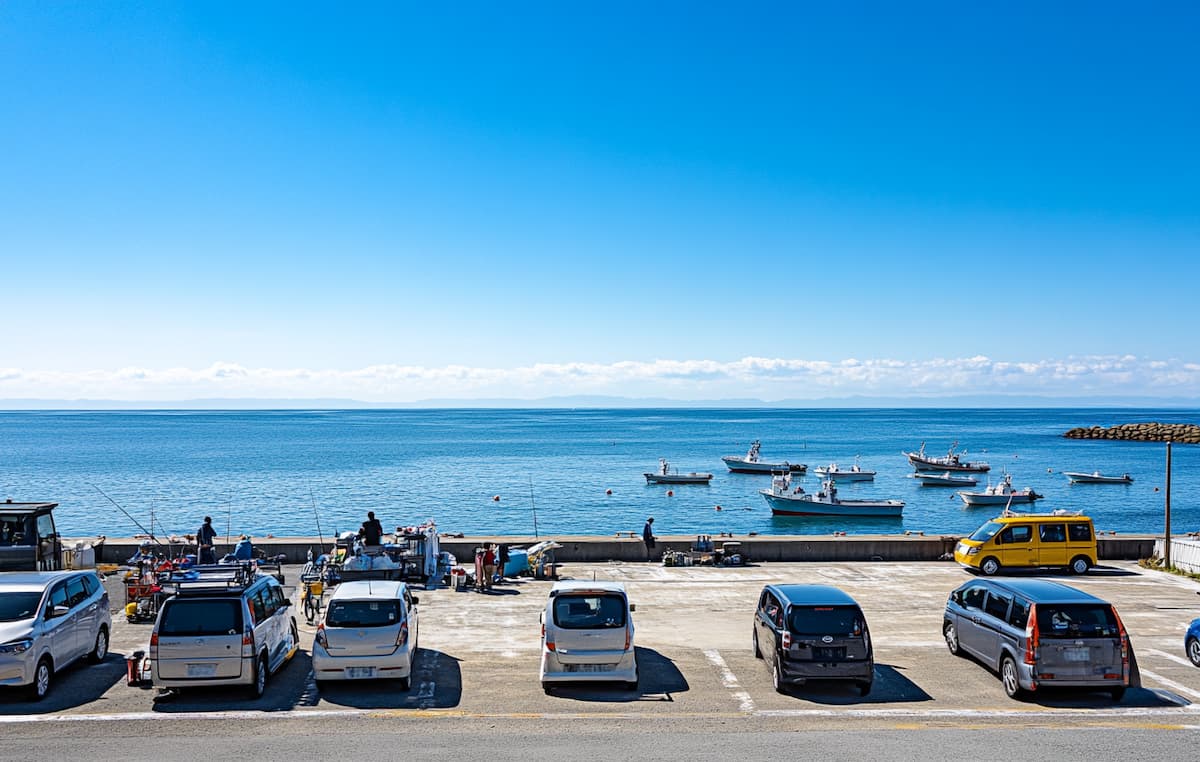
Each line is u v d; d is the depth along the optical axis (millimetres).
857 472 104750
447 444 165500
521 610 21375
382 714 13281
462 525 63438
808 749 11523
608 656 14312
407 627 14523
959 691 14867
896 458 136875
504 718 13133
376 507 71125
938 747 11641
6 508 21531
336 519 64375
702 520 70250
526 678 15492
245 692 14422
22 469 103125
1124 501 84125
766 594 16359
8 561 21141
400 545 25594
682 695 14523
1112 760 11078
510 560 26031
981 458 137375
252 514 66250
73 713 13211
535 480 95312
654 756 11180
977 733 12375
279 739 11922
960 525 70750
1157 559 29344
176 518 63500
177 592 13922
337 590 15062
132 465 109438
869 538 29984
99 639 16281
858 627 14453
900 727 12719
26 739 11867
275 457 125688
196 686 13617
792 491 75062
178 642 13500
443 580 25062
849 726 12781
